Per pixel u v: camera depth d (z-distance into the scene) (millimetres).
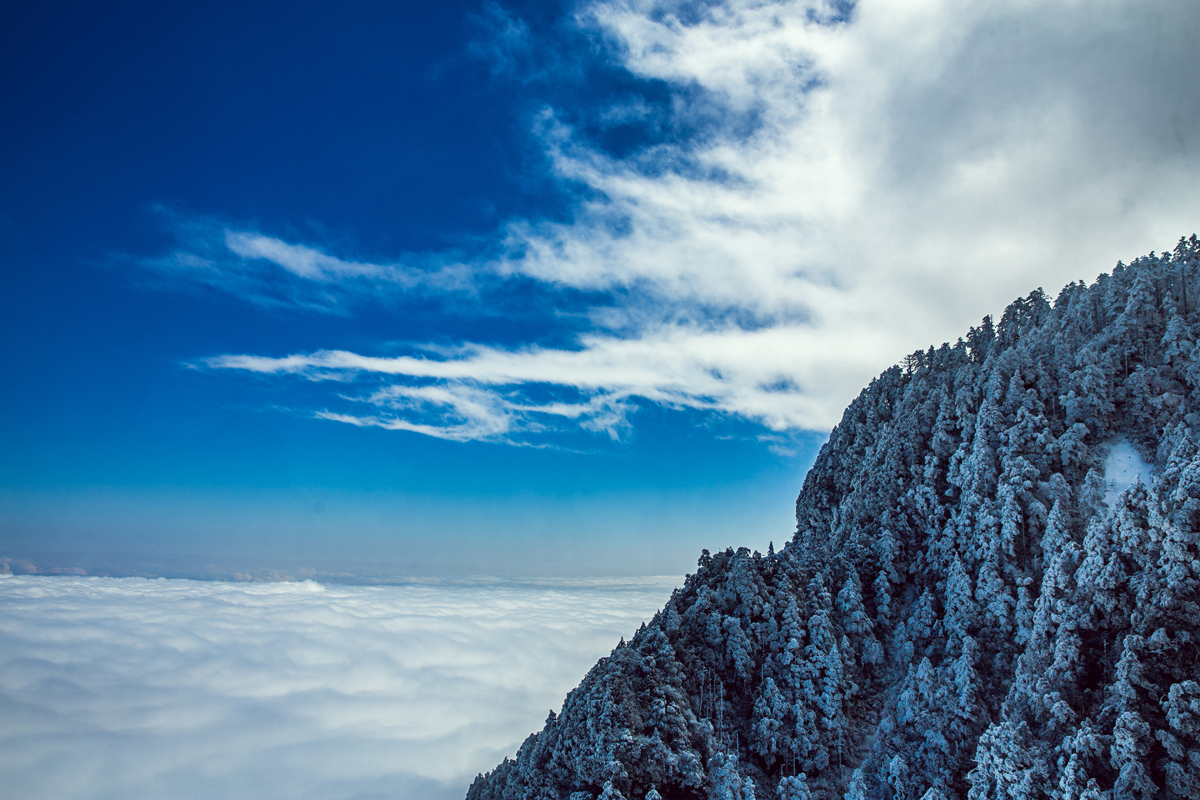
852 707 54531
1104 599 43875
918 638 56719
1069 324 68000
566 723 57625
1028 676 45438
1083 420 57219
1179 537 41281
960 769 45312
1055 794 38688
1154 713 38406
